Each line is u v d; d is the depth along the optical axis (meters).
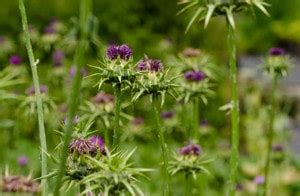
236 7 4.85
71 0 20.30
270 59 7.48
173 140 12.17
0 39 15.66
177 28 20.41
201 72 6.71
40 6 20.06
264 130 15.55
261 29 33.28
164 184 4.31
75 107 2.48
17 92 11.59
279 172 11.16
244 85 19.88
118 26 19.88
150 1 20.38
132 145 9.88
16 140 11.33
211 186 11.22
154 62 4.48
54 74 11.95
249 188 9.57
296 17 36.25
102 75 4.15
